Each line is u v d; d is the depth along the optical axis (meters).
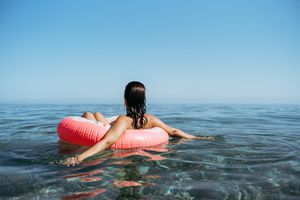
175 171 2.69
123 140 3.69
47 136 4.93
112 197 2.05
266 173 2.62
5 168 2.86
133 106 3.88
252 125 7.07
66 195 2.10
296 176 2.53
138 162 3.03
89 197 2.06
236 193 2.13
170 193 2.13
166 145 3.93
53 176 2.56
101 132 3.81
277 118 9.48
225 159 3.16
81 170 2.75
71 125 4.10
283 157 3.25
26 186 2.30
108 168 2.80
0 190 2.22
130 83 3.88
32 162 3.11
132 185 2.30
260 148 3.80
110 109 16.67
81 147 3.86
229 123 7.57
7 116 9.60
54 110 14.35
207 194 2.12
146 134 3.88
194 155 3.34
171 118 9.04
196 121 8.07
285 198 2.04
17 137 4.81
